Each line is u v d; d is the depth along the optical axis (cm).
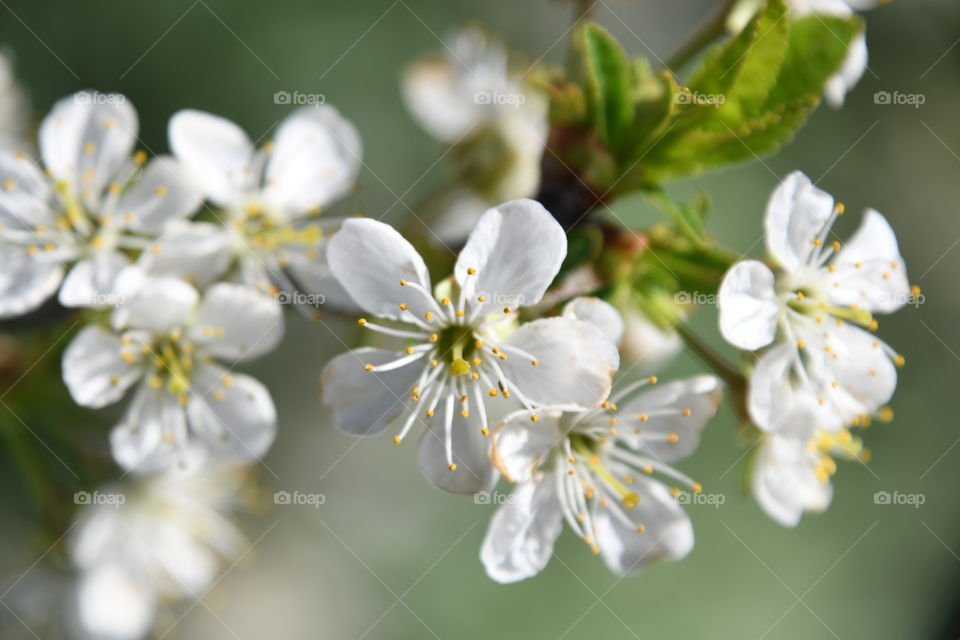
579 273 23
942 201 41
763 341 23
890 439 39
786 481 25
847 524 38
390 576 36
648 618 35
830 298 24
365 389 23
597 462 23
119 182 24
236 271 24
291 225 25
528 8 38
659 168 23
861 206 39
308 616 36
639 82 23
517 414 22
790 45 23
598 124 23
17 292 24
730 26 24
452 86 30
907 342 40
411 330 23
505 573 23
